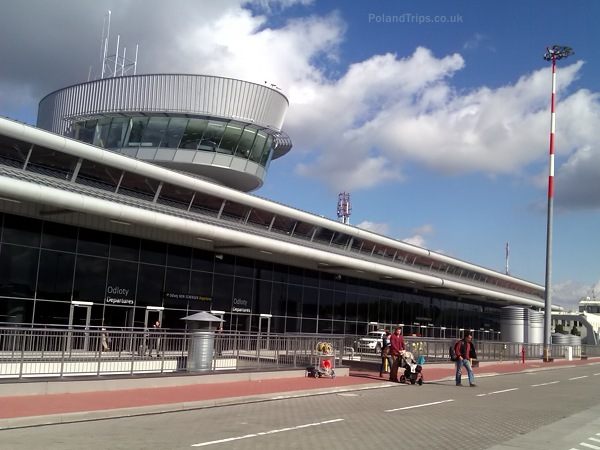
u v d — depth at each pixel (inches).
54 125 1608.0
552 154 1819.6
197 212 1348.4
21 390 537.3
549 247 1804.9
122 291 1168.8
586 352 2290.8
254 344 811.4
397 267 1951.3
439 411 583.8
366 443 392.8
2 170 932.0
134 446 358.9
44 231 1048.8
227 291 1406.3
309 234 1704.0
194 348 728.3
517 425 503.8
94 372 616.4
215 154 1513.3
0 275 976.3
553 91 1804.9
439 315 2401.6
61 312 1063.0
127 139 1496.1
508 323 2027.6
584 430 483.8
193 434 408.8
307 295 1672.0
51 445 354.6
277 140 1737.2
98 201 1002.7
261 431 430.0
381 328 2000.5
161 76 1475.1
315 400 655.1
